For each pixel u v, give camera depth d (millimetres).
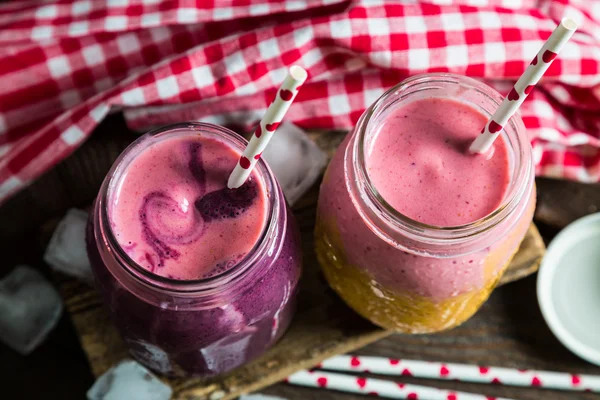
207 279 361
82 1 513
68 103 528
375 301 445
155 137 395
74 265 488
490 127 385
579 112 546
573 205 552
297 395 520
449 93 418
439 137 414
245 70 506
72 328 579
